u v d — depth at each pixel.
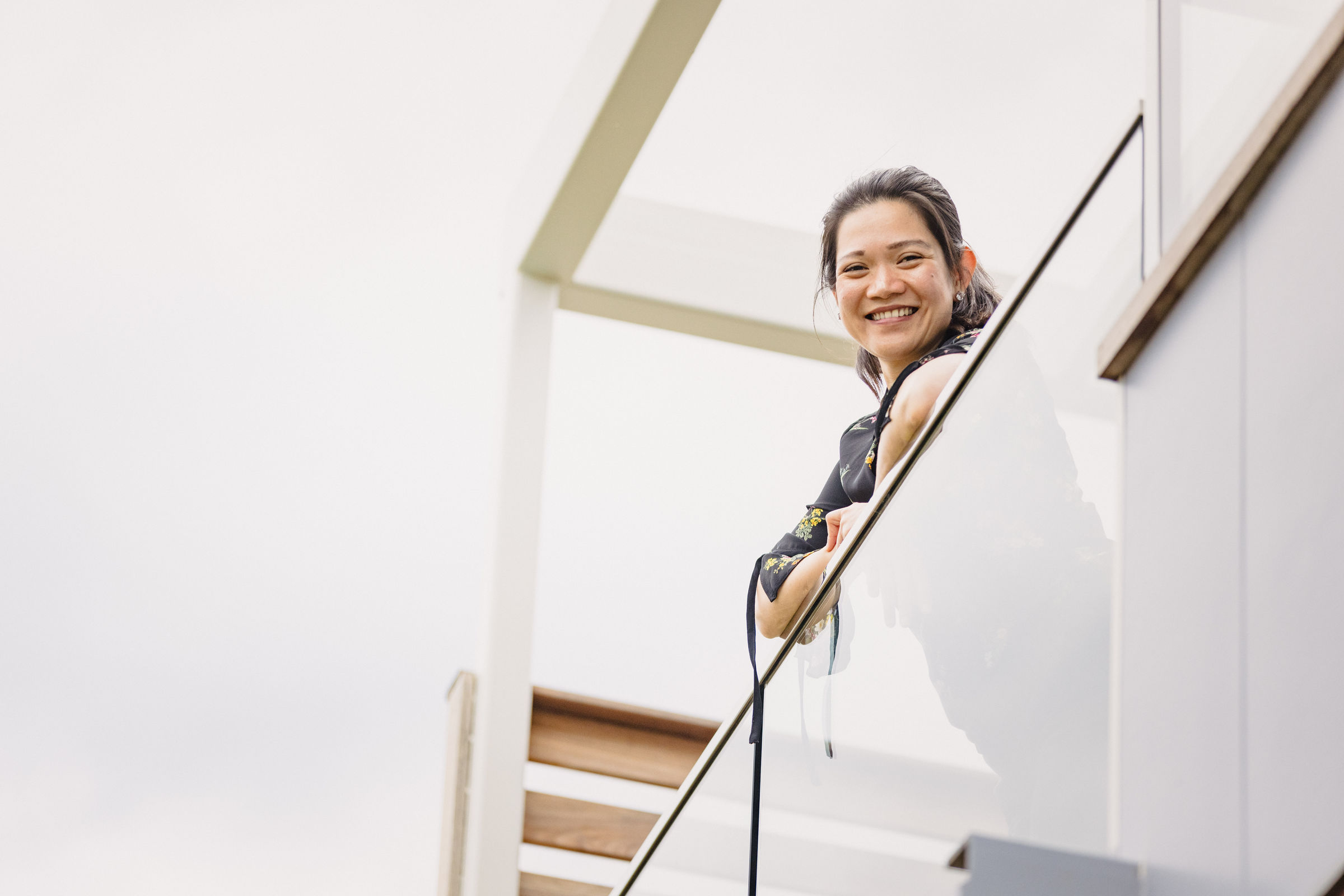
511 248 5.94
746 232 6.04
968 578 1.92
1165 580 1.63
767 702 2.64
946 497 2.01
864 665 2.17
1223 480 1.58
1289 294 1.53
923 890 1.85
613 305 5.88
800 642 2.48
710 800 3.00
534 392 5.77
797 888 2.32
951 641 1.94
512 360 5.77
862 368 3.07
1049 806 1.71
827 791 2.24
